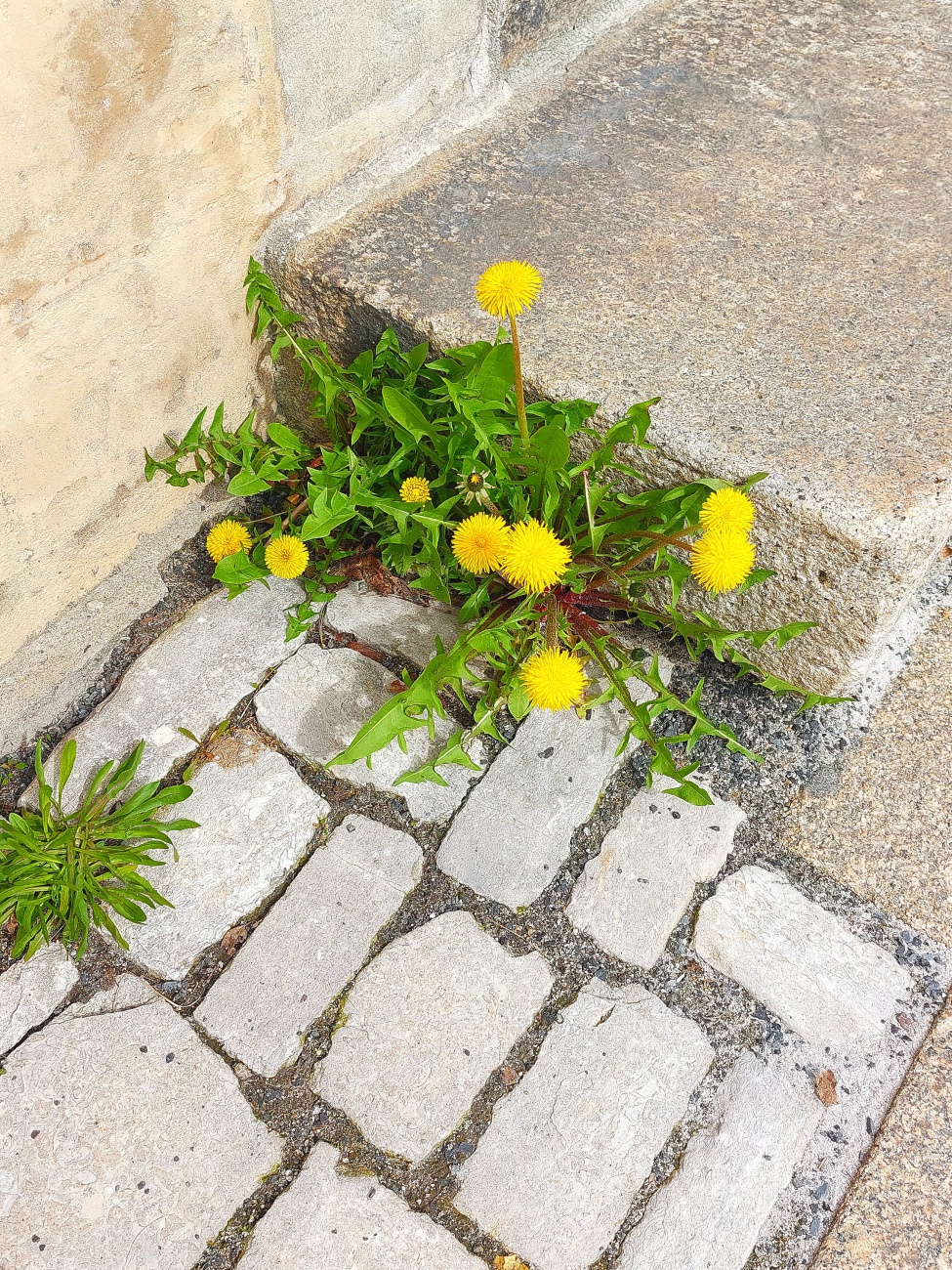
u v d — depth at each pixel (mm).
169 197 627
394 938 615
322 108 697
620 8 889
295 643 726
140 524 730
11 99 512
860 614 603
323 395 700
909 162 771
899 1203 537
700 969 605
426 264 719
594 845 644
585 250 723
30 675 693
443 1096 566
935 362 644
